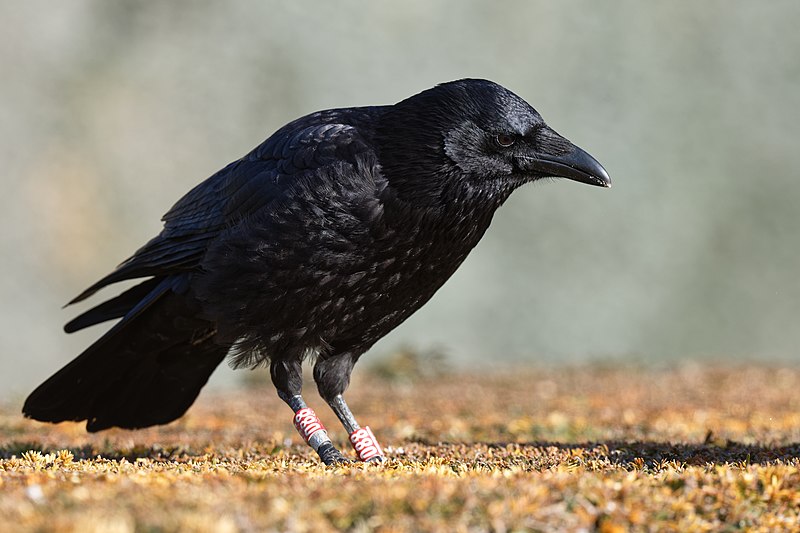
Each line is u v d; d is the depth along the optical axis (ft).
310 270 24.03
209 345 27.45
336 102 108.78
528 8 111.65
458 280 100.78
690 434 29.91
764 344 103.45
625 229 105.29
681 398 41.29
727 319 103.86
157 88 107.14
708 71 112.06
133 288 27.53
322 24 110.11
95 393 27.81
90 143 103.60
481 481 17.13
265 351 25.12
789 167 108.58
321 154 24.13
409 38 110.42
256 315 24.67
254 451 26.08
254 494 16.47
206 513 15.35
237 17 110.11
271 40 109.70
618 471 19.80
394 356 51.62
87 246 99.91
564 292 102.42
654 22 112.68
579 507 16.61
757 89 111.75
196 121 106.83
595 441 27.76
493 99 24.22
